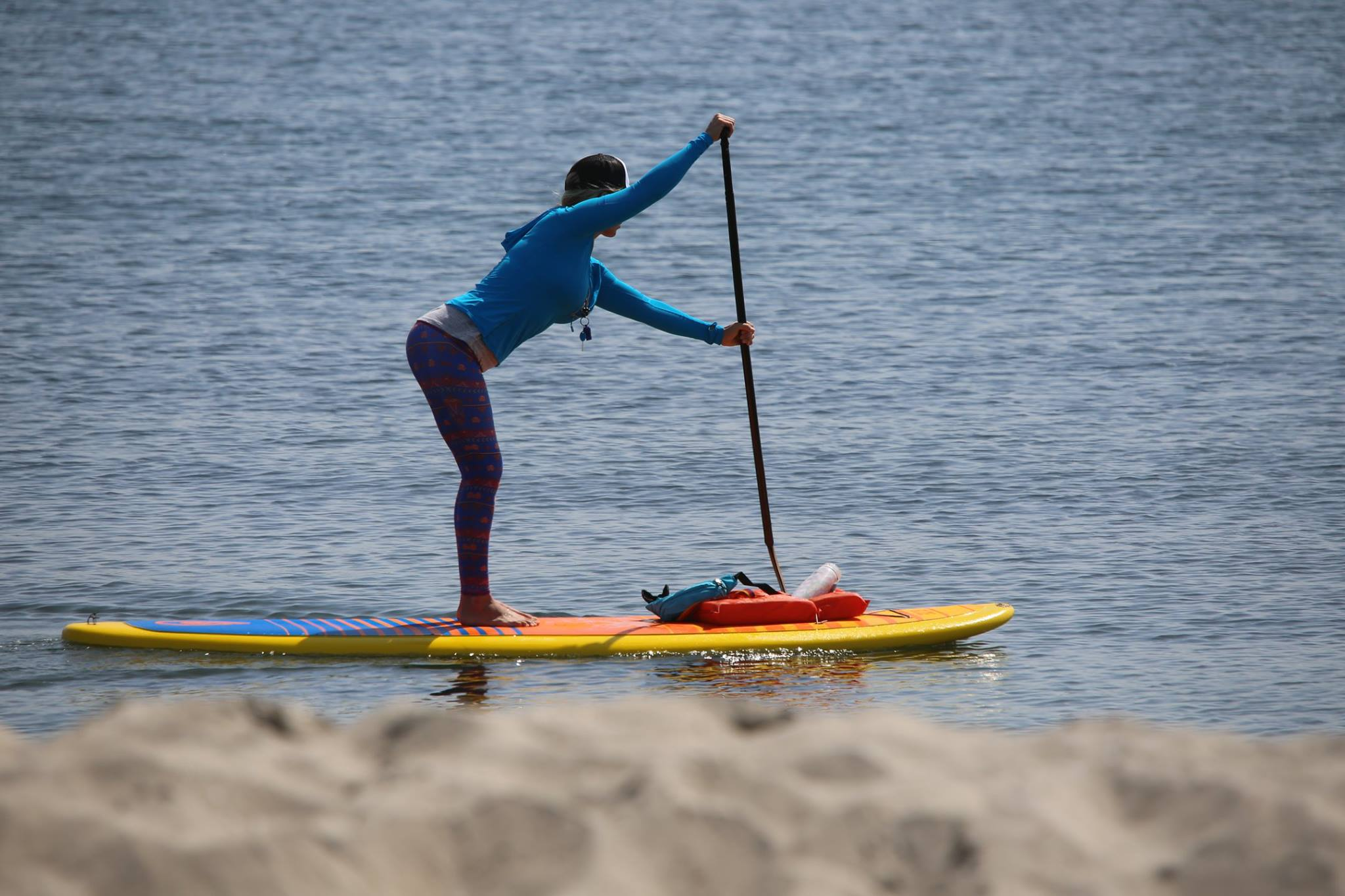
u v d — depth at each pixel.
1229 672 26.30
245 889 9.74
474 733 12.03
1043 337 59.69
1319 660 26.89
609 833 10.40
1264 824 10.45
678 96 135.12
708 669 26.92
